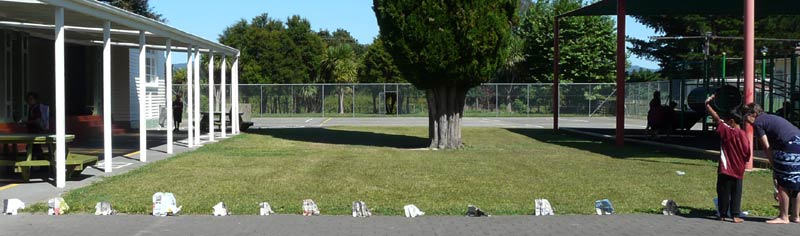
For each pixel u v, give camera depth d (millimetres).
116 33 17109
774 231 7941
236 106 25297
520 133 27109
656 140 21750
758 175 12812
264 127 31875
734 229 8055
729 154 8438
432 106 18984
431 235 7715
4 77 16984
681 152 17438
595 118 44469
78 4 11422
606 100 46281
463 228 8078
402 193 10672
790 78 23281
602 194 10625
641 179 12367
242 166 14297
